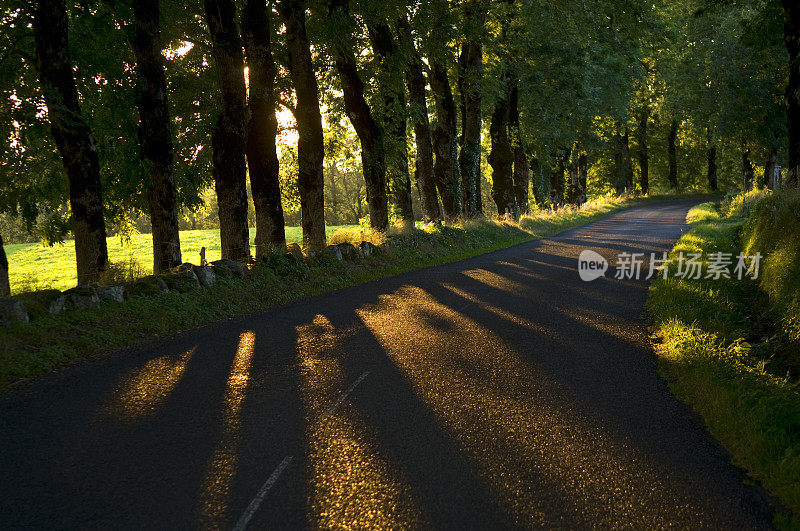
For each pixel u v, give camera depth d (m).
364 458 4.08
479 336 7.89
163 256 12.68
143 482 3.72
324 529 3.19
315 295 12.00
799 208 10.70
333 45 15.20
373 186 19.31
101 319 7.99
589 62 29.16
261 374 6.17
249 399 5.37
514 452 4.18
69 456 4.12
